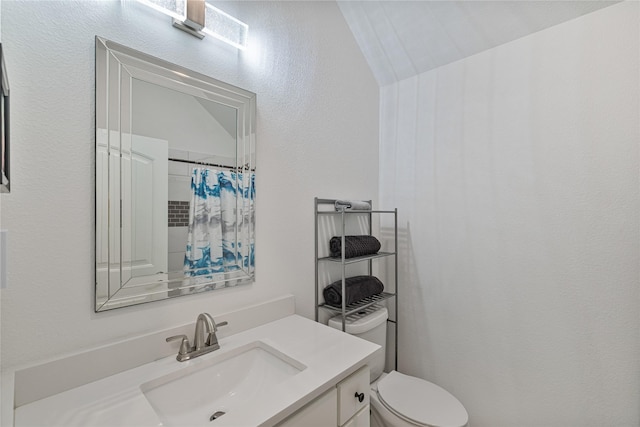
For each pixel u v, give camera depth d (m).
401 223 1.83
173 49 0.98
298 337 1.10
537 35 1.36
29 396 0.71
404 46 1.67
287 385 0.80
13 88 0.71
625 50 1.17
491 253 1.49
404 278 1.81
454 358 1.61
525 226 1.39
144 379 0.82
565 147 1.29
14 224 0.71
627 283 1.17
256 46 1.22
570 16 1.27
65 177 0.78
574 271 1.28
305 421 0.79
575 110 1.27
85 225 0.81
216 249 1.08
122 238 0.87
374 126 1.90
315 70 1.49
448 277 1.63
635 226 1.16
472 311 1.55
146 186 0.92
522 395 1.40
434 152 1.69
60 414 0.68
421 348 1.73
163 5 0.92
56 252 0.77
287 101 1.35
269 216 1.27
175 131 0.98
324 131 1.54
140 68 0.90
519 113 1.41
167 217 0.96
